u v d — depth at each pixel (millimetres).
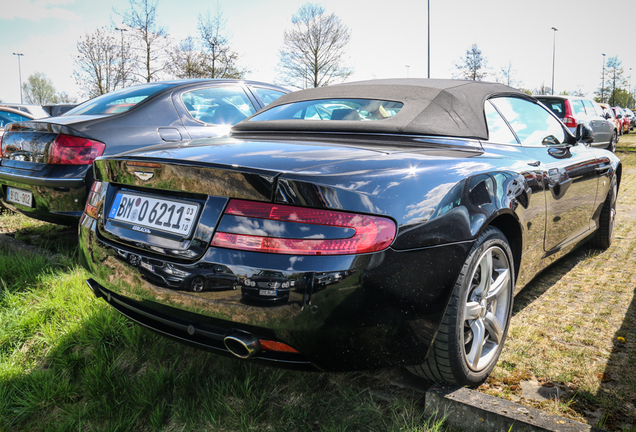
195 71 23594
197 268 1421
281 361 1437
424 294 1468
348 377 1896
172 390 1862
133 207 1707
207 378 1909
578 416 1611
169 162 1533
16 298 2697
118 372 2020
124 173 1718
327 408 1711
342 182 1389
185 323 1507
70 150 3178
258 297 1344
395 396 1757
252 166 1428
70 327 2365
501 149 2207
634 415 1614
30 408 1825
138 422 1730
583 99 11016
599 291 2822
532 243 2268
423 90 2240
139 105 3697
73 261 3254
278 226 1343
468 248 1600
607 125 12297
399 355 1490
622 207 5508
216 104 4219
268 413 1703
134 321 1714
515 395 1756
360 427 1600
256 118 2459
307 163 1479
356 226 1351
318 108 2324
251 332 1385
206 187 1455
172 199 1576
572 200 2791
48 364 2143
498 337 1934
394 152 1732
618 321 2387
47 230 4379
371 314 1378
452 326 1600
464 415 1573
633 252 3662
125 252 1639
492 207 1771
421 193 1525
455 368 1652
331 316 1343
